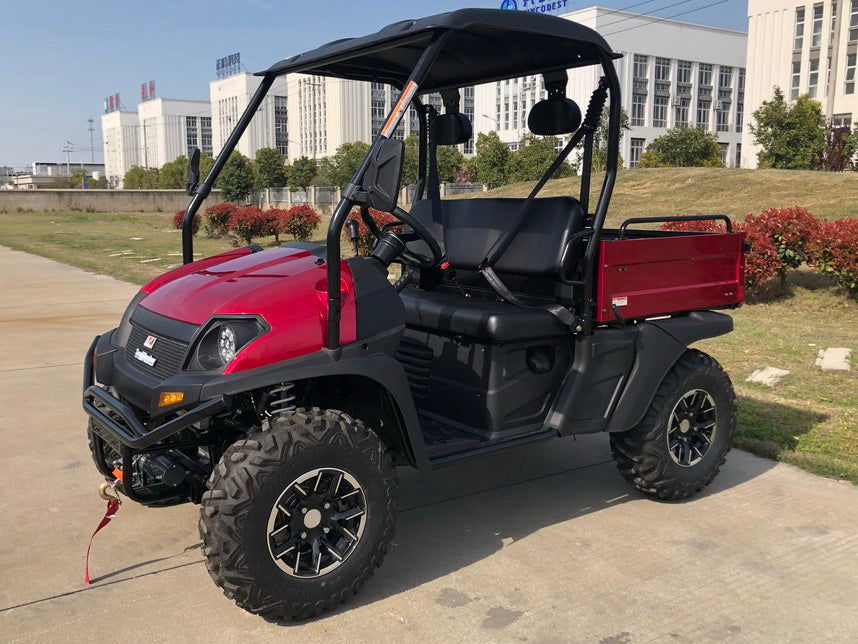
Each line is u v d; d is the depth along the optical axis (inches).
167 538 133.3
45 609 110.0
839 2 1203.2
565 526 137.4
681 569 121.3
